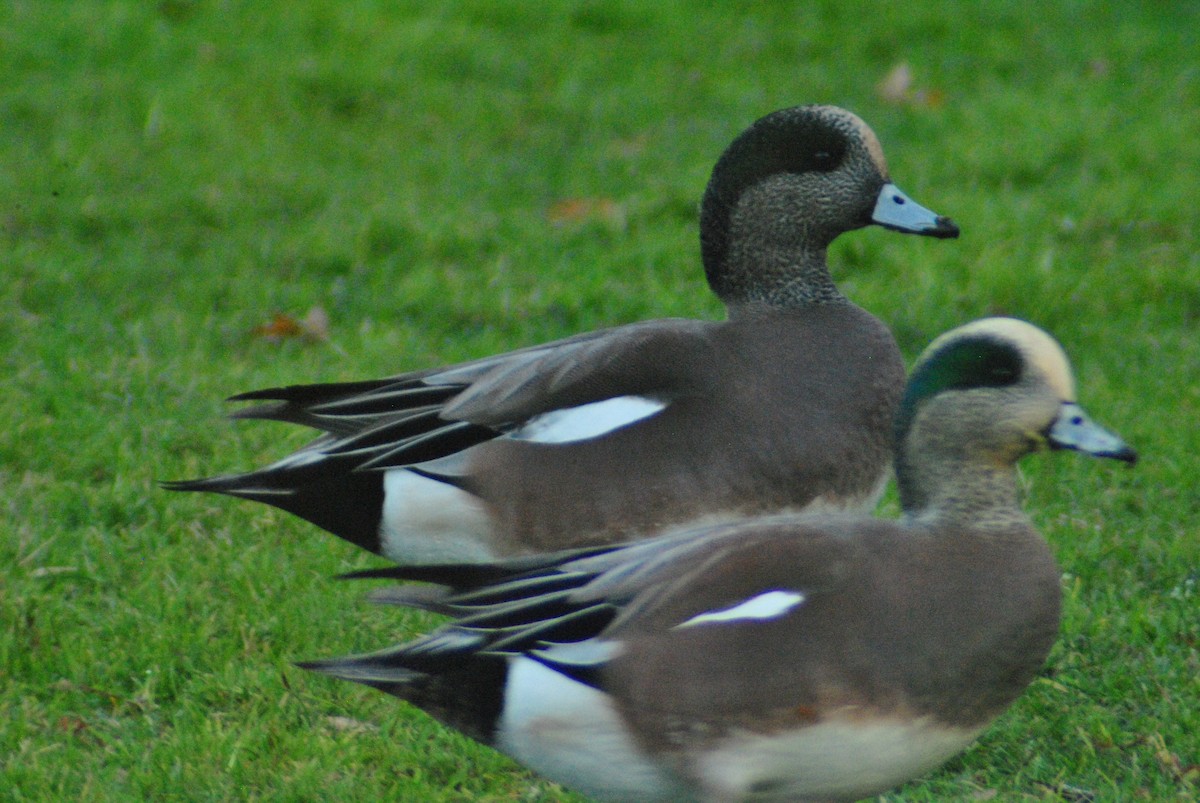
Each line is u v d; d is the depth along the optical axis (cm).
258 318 1255
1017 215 1439
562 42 1898
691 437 757
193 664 807
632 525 755
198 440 1052
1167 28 2028
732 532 600
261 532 942
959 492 602
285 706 772
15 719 754
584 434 761
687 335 794
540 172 1582
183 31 1795
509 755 614
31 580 869
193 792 698
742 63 1881
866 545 581
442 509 769
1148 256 1380
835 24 1998
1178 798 686
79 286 1288
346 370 1160
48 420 1050
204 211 1444
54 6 1819
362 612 862
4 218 1393
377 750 737
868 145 878
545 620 593
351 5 1897
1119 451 585
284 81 1697
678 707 569
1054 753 729
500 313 1275
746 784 580
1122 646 817
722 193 897
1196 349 1208
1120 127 1673
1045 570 591
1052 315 1284
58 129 1569
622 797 605
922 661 564
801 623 564
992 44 1938
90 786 692
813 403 775
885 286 1326
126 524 959
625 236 1432
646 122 1711
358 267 1357
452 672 606
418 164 1577
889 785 594
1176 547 909
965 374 602
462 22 1909
